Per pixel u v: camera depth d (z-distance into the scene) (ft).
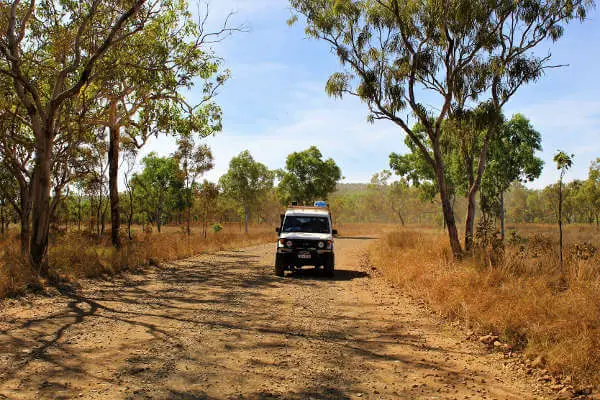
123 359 16.42
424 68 46.14
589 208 172.14
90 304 26.81
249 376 14.90
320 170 185.06
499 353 18.16
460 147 57.67
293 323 23.08
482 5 41.65
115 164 60.08
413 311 26.58
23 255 38.09
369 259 60.64
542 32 46.62
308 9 47.29
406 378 15.11
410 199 278.26
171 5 46.91
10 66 39.68
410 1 44.80
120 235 60.75
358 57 47.29
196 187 84.58
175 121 57.06
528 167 98.89
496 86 47.50
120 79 46.39
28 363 15.66
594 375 14.65
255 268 49.24
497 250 38.40
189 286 35.14
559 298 23.07
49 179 37.22
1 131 44.73
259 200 215.72
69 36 40.11
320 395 13.35
